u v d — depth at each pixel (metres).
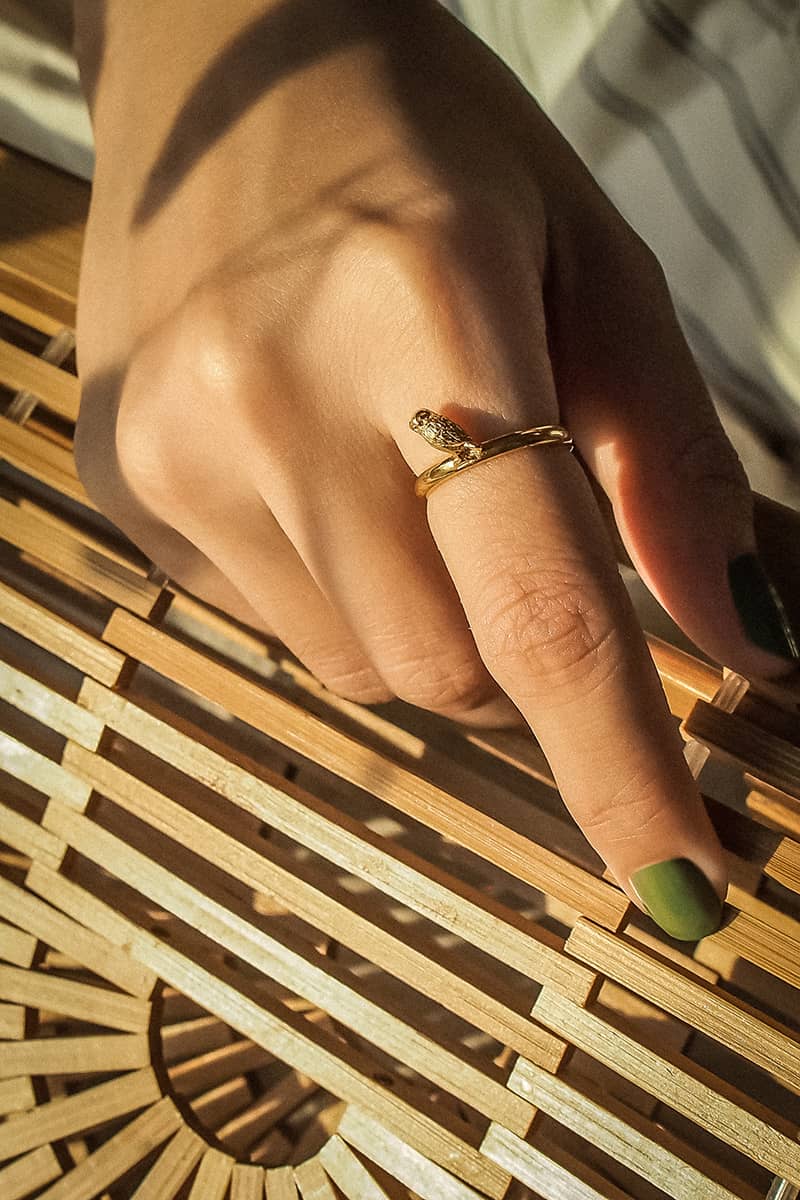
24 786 0.30
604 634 0.20
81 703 0.28
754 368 0.29
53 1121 0.28
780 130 0.28
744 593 0.23
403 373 0.22
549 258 0.25
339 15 0.26
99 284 0.28
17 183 0.32
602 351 0.25
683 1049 0.28
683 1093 0.24
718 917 0.21
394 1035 0.26
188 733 0.27
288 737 0.26
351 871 0.26
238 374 0.24
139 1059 0.28
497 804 0.28
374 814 0.30
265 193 0.25
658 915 0.21
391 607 0.24
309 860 0.30
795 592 0.25
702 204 0.29
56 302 0.30
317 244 0.24
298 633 0.26
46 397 0.29
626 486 0.24
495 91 0.26
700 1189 0.24
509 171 0.24
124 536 0.31
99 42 0.30
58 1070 0.28
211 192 0.26
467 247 0.23
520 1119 0.25
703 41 0.29
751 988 0.28
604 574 0.20
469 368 0.22
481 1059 0.26
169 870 0.27
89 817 0.28
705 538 0.23
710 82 0.29
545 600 0.20
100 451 0.27
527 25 0.32
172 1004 0.30
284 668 0.30
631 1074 0.24
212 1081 0.29
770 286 0.29
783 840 0.24
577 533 0.21
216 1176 0.27
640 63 0.30
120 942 0.28
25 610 0.28
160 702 0.32
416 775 0.26
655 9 0.29
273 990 0.30
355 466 0.24
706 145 0.29
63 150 0.32
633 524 0.24
